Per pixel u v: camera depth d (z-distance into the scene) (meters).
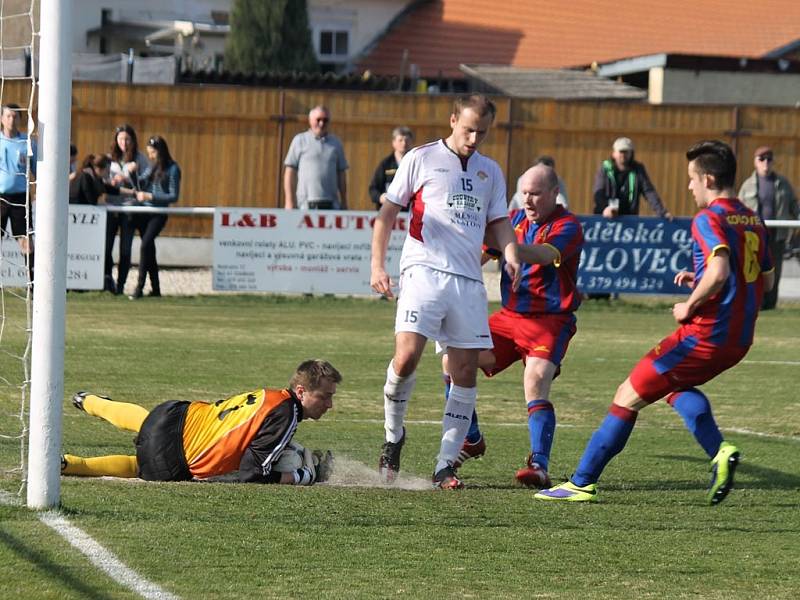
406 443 21.11
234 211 43.28
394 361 17.25
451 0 102.88
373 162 59.19
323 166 43.94
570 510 16.02
